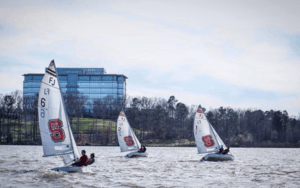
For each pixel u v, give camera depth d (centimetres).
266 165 5175
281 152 9681
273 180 3572
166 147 12912
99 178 3456
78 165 3606
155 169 4350
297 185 3284
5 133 13988
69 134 3447
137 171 4116
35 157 6038
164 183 3266
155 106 17375
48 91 3341
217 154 5412
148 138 14850
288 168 4788
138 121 16062
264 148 13150
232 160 5478
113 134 14588
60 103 3403
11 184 3048
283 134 15325
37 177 3391
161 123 15662
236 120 16500
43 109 3316
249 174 4003
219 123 16412
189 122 16288
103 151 8931
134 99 17350
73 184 3097
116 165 4800
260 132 15612
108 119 18012
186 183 3288
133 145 6456
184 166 4753
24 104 16175
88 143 13500
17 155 6625
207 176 3772
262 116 16962
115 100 18250
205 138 5425
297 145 14250
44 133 3309
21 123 15738
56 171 3588
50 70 3353
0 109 14738
